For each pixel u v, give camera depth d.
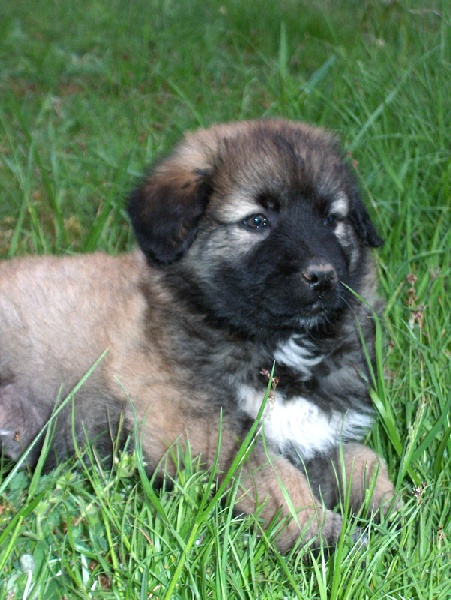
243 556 1.13
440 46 1.58
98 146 1.68
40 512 1.13
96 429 1.23
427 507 1.15
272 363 1.21
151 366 1.20
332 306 1.20
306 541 1.16
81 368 1.23
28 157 1.59
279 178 1.21
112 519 1.13
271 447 1.21
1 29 2.61
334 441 1.23
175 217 1.21
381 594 1.10
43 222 1.54
